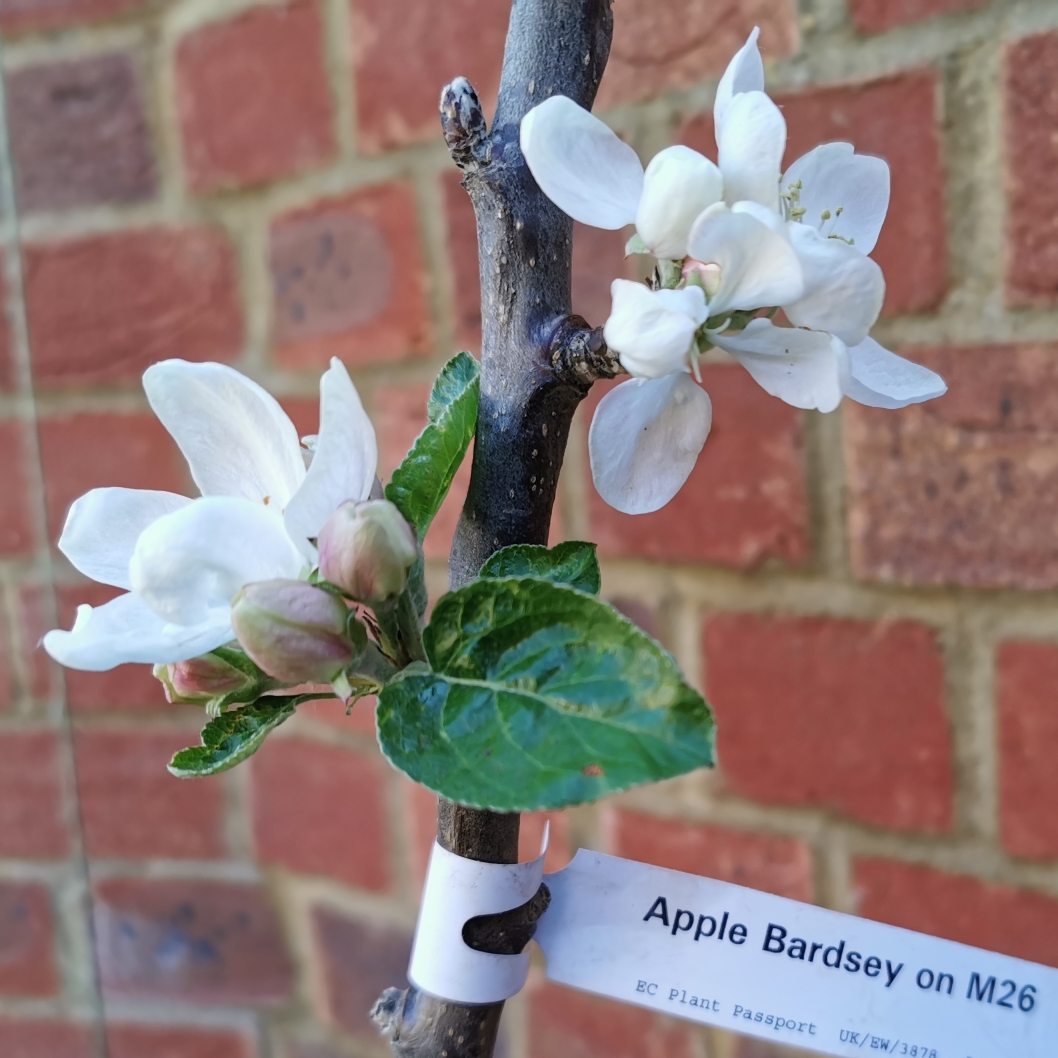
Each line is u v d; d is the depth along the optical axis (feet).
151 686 1.65
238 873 1.69
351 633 0.60
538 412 0.68
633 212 0.66
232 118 1.50
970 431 1.28
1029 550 1.27
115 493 0.70
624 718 0.54
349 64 1.45
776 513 1.37
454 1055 0.70
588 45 0.70
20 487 1.62
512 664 0.58
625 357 0.60
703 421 0.75
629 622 0.56
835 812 1.40
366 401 1.51
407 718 0.57
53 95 1.55
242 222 1.53
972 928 1.36
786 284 0.60
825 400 0.64
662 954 0.74
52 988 1.75
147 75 1.52
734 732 1.43
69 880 1.72
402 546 0.57
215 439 0.70
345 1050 1.66
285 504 0.68
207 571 0.60
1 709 1.68
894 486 1.32
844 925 0.75
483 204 0.69
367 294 1.48
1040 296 1.24
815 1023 0.73
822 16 1.27
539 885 0.72
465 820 0.69
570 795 0.51
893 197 1.28
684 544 1.41
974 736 1.33
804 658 1.39
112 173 1.55
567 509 1.45
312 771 1.63
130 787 1.68
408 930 1.60
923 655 1.34
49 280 1.58
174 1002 1.73
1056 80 1.20
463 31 1.38
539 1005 1.59
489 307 0.69
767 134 0.64
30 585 1.64
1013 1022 0.74
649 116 1.35
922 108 1.25
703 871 1.47
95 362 1.58
